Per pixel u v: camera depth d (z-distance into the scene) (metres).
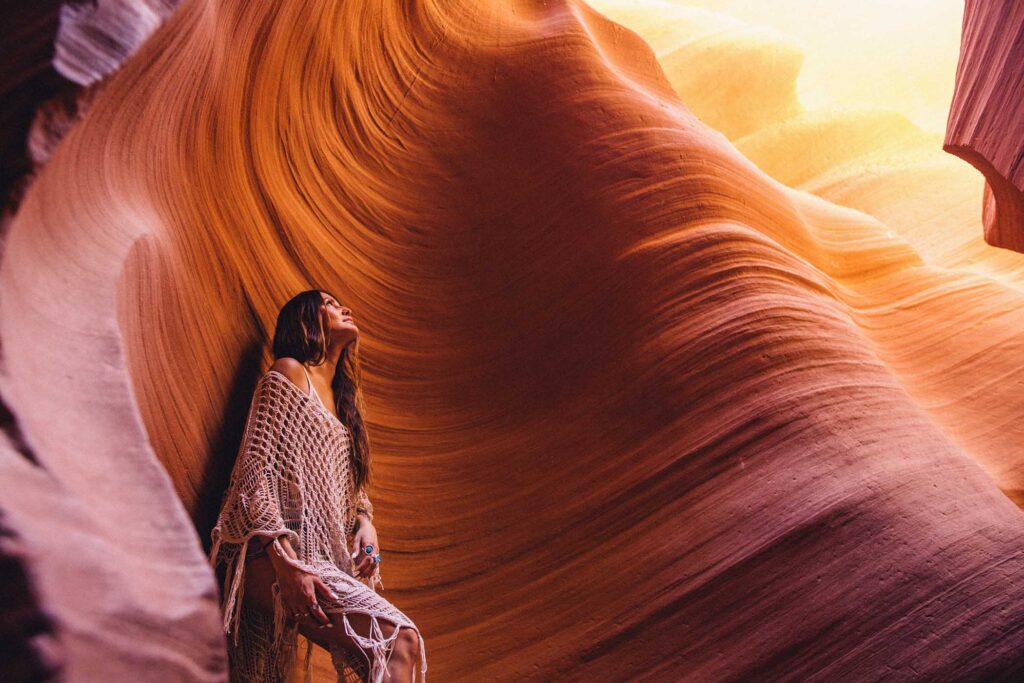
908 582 3.89
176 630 1.41
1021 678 3.67
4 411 1.40
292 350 3.06
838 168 15.97
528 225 5.59
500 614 3.96
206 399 3.11
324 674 3.44
